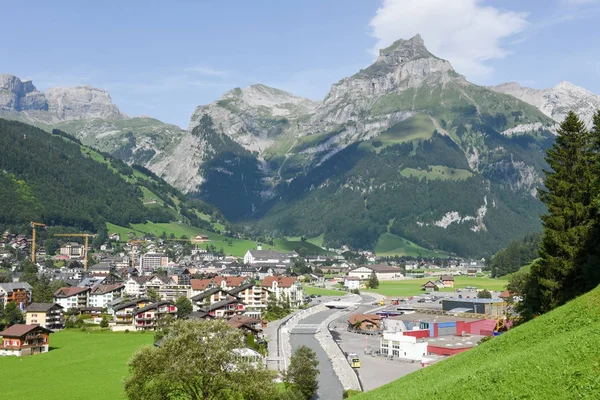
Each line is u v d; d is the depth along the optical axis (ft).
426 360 487.20
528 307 349.61
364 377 448.65
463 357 247.50
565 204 321.93
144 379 244.01
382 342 559.38
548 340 207.72
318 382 429.38
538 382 162.50
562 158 338.13
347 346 601.21
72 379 398.83
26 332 493.36
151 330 643.86
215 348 238.68
